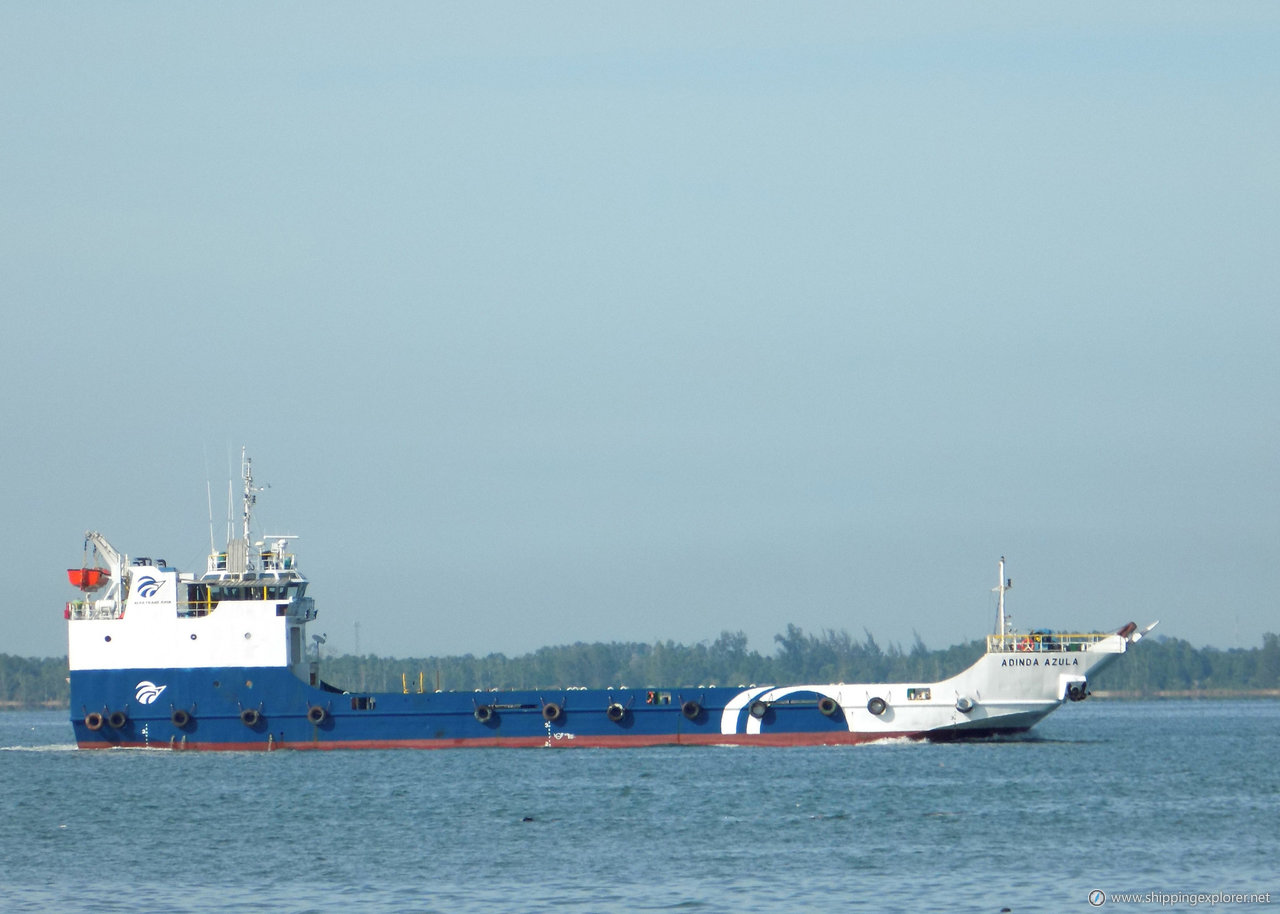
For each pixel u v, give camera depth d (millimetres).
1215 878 192625
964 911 174750
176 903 185000
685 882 192500
